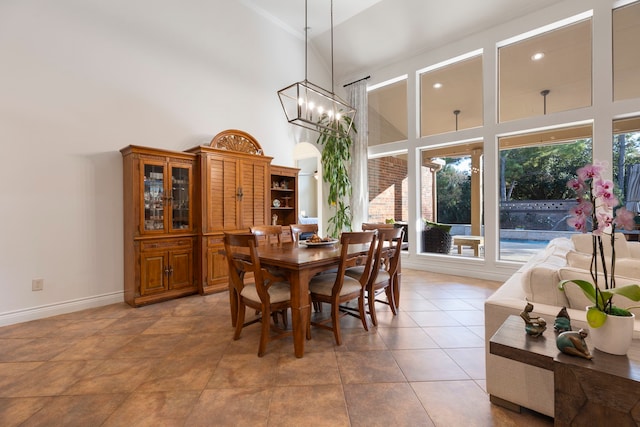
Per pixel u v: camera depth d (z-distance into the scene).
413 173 5.14
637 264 1.47
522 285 1.60
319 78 5.88
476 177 4.62
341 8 4.78
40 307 2.93
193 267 3.71
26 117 2.86
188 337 2.47
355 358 2.10
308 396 1.68
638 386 0.86
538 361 1.03
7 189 2.77
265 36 4.96
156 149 3.35
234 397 1.68
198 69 4.14
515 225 4.27
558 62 3.89
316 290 2.42
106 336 2.49
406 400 1.64
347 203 5.91
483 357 2.11
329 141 5.47
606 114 3.47
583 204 1.09
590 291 1.09
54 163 3.01
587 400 0.94
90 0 3.23
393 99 5.54
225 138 4.16
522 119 4.06
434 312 3.02
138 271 3.25
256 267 2.12
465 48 4.52
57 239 3.04
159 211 3.42
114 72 3.40
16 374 1.92
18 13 2.81
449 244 4.88
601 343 1.02
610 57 3.45
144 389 1.76
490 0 4.03
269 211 4.50
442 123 4.92
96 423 1.49
